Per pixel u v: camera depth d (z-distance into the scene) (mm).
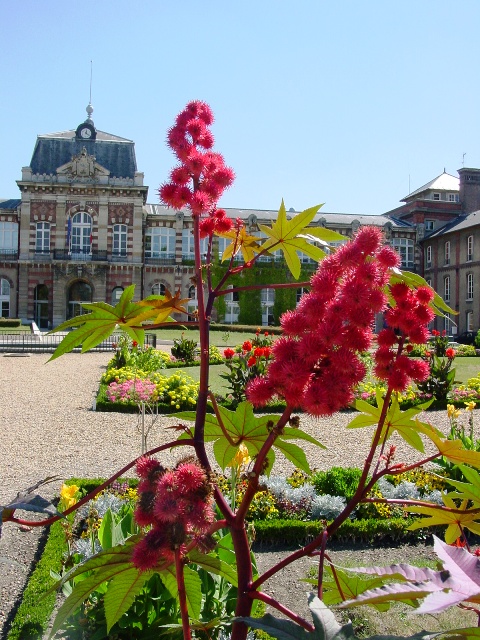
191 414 2141
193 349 23906
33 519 6805
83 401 15312
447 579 1308
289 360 1531
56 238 45906
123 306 1947
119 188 46281
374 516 6961
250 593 1664
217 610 3576
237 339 36312
